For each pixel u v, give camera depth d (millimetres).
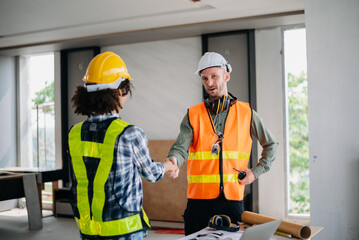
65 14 5055
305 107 6633
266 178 5535
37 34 6043
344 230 3510
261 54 5602
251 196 5461
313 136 3643
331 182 3564
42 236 5262
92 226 1627
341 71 3531
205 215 2410
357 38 3477
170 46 6254
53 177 6164
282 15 4969
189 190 2518
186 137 2521
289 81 6668
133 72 6520
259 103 5602
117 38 6125
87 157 1648
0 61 7395
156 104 6352
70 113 6840
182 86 6172
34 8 4793
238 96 5617
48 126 7520
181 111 6184
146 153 1677
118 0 4492
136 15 5113
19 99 7625
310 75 3658
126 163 1609
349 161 3494
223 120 2504
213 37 5797
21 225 5969
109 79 1639
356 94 3475
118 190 1596
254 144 5484
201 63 2463
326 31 3592
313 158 3643
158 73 6340
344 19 3525
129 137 1609
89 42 6375
